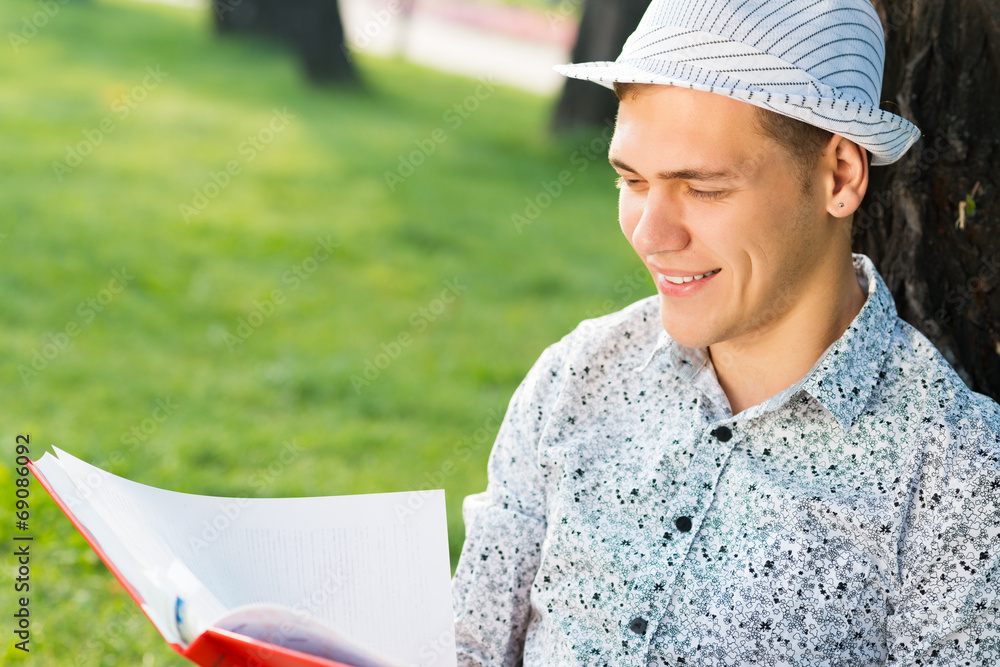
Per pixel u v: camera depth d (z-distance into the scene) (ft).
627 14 34.30
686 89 3.68
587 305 20.54
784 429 4.02
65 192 23.32
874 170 5.57
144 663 8.34
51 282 18.79
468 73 47.16
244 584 4.10
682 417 4.26
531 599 4.50
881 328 4.02
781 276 3.85
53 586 9.29
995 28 5.00
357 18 53.72
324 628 3.67
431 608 4.23
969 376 5.37
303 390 15.81
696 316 3.95
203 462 13.16
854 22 3.75
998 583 3.64
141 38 40.68
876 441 3.87
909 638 3.72
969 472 3.68
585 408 4.54
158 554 3.79
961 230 5.28
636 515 4.22
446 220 25.11
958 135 5.20
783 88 3.63
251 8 42.42
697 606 3.98
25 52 35.63
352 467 13.32
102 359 16.08
